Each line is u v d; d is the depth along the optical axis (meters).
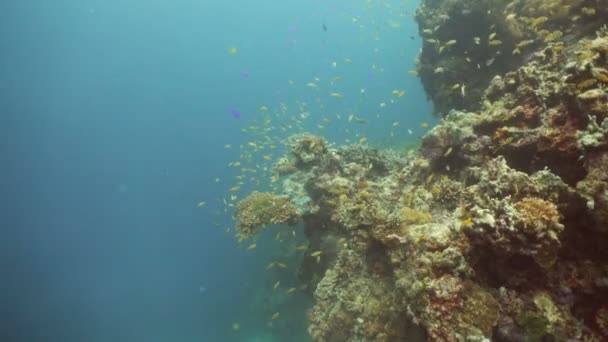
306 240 14.52
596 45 5.18
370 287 6.71
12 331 32.09
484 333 4.07
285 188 10.53
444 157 7.62
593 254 4.36
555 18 9.02
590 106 4.76
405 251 5.36
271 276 17.16
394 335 5.69
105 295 39.66
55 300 38.97
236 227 10.09
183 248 46.44
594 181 4.12
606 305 4.16
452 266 4.50
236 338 19.52
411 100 37.34
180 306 32.16
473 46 11.59
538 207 4.22
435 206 6.69
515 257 4.43
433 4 13.77
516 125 6.60
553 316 4.10
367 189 8.88
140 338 29.17
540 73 6.82
